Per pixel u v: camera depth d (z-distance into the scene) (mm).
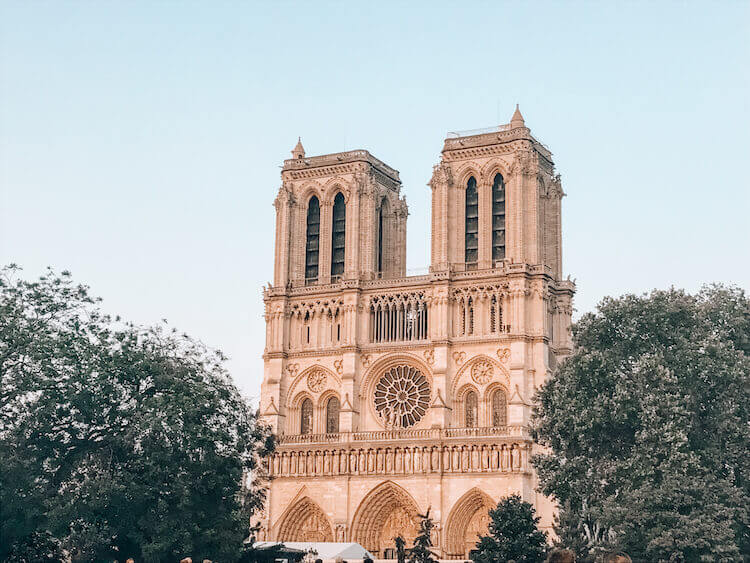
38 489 116062
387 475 177375
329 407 187375
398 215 198750
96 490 113875
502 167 182750
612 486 130250
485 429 172750
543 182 186750
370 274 189875
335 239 194625
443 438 174625
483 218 182500
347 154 193875
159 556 117750
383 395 183875
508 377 174750
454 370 178625
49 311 121250
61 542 121562
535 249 178750
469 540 172375
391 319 185125
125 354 122750
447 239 182750
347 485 179750
